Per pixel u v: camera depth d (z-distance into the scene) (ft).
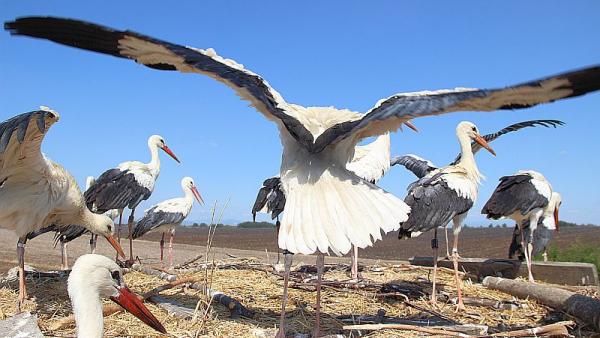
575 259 14.56
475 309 7.24
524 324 6.47
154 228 11.80
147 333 5.59
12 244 17.58
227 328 5.84
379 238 4.48
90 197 11.38
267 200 9.25
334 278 8.93
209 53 4.85
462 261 10.21
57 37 3.74
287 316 6.41
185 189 13.11
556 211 12.37
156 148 13.30
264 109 4.90
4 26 3.60
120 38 3.85
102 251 15.83
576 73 2.98
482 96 3.46
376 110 4.32
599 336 5.95
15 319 5.34
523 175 10.06
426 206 7.56
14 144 6.14
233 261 10.14
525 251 9.70
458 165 8.30
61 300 7.04
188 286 7.50
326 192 4.80
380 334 5.77
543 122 10.14
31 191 6.85
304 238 4.49
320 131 5.14
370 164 9.25
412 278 9.07
